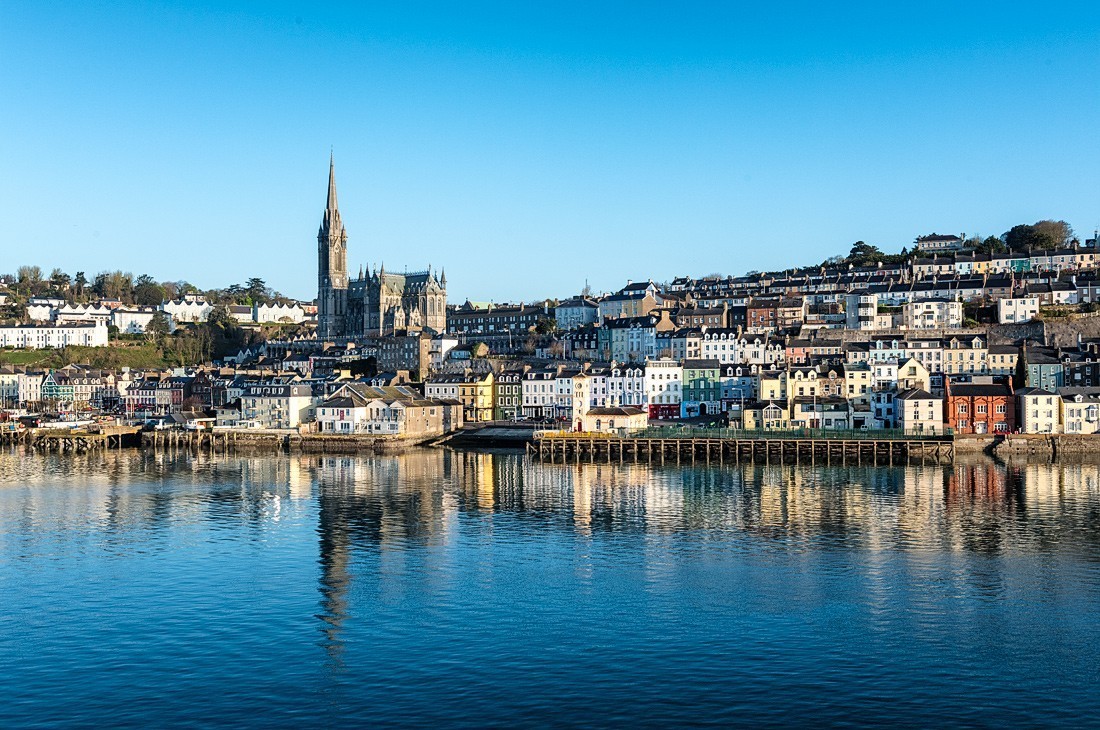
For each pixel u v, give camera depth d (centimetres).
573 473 17475
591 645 7688
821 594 8981
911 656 7425
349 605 8762
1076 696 6694
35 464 19812
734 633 7938
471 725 6325
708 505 13650
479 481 16425
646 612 8494
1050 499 13912
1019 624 8131
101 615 8512
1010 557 10338
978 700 6644
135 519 12850
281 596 9050
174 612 8594
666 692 6800
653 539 11362
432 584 9431
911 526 11994
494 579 9588
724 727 6272
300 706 6625
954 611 8475
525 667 7256
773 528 11944
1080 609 8519
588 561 10300
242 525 12394
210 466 19200
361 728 6294
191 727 6328
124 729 6303
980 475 16588
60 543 11338
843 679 6994
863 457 18912
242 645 7756
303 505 13925
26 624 8281
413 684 6969
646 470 17862
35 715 6506
